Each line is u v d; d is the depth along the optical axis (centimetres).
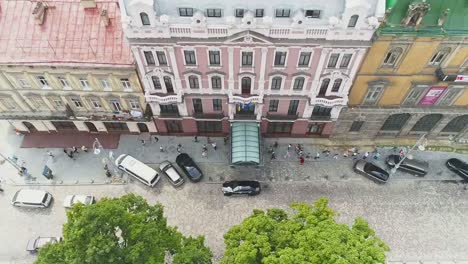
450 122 5800
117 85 5231
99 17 5006
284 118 5597
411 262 5069
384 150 6000
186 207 5466
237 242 3759
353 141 6084
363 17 4112
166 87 5231
